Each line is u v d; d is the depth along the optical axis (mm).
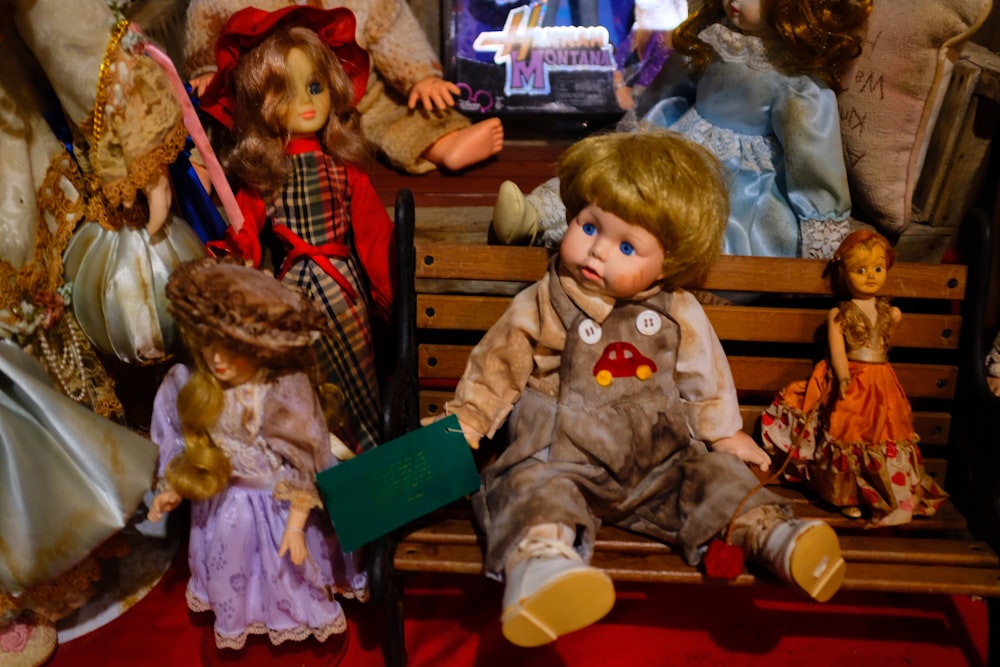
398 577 2021
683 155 1899
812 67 2500
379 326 2820
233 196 2279
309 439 1943
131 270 2143
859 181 2627
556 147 3215
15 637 2145
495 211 2332
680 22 2957
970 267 2180
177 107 2043
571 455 2023
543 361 2088
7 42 1991
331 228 2418
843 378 2117
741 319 2289
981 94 2529
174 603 2350
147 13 2768
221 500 2057
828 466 2111
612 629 2264
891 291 2223
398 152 2871
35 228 2068
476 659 2189
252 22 2225
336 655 2209
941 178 2688
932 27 2391
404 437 1896
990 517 2037
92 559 2227
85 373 2295
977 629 2266
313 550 2100
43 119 2111
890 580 1905
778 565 1821
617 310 2027
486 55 3188
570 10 3164
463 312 2326
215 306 1794
